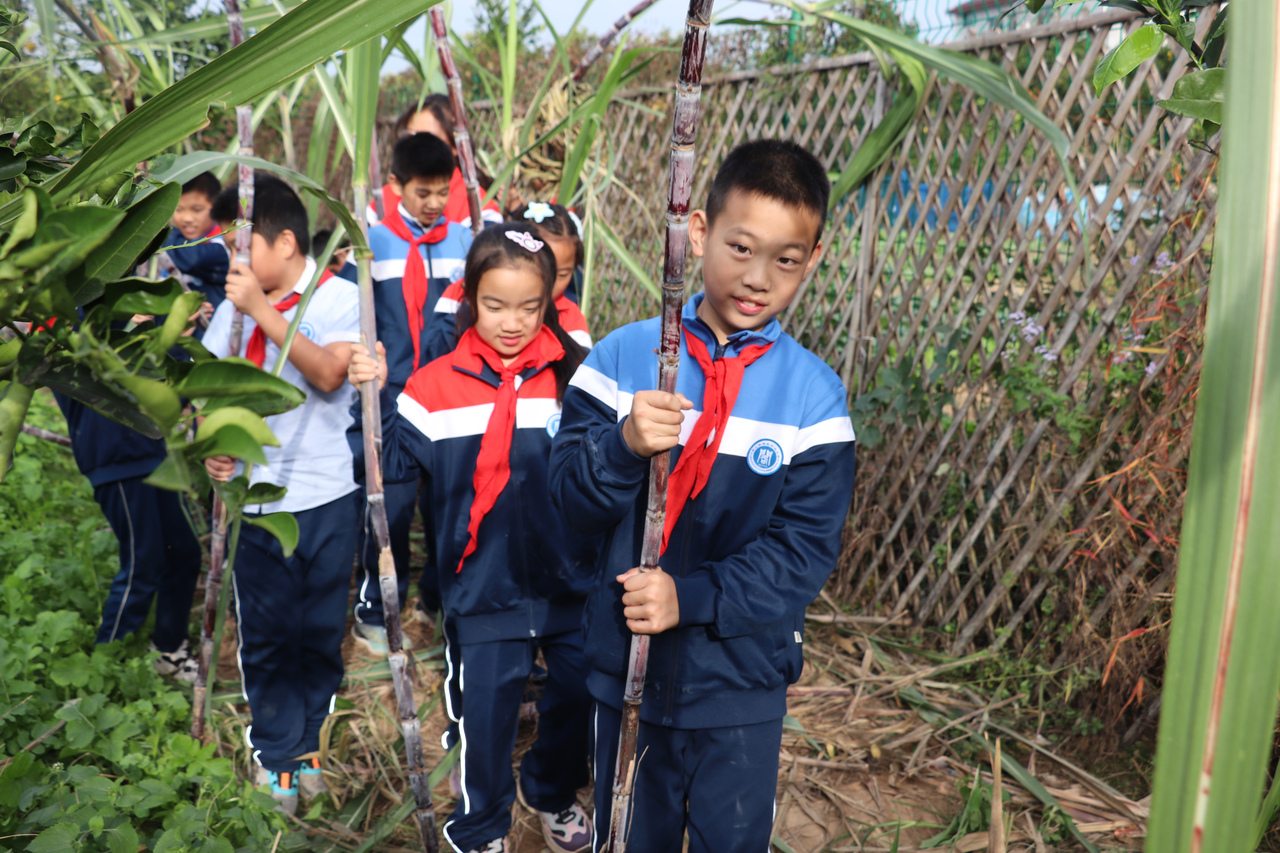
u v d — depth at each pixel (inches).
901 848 81.9
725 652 53.6
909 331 120.3
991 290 114.3
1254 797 13.2
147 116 20.5
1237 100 13.8
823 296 134.0
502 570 72.1
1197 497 13.8
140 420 19.0
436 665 111.7
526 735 97.8
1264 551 13.2
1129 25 93.2
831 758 95.3
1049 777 92.4
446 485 72.9
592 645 56.7
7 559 110.8
